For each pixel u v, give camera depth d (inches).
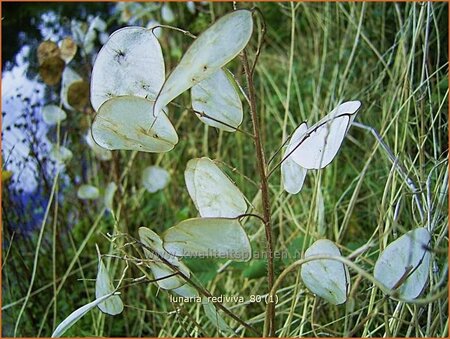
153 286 20.9
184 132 27.1
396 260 9.7
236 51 8.9
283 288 17.4
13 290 21.3
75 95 21.0
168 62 28.7
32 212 24.1
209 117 10.4
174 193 25.9
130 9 27.6
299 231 20.6
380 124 22.6
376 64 23.7
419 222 15.6
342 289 10.1
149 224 25.4
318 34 26.9
